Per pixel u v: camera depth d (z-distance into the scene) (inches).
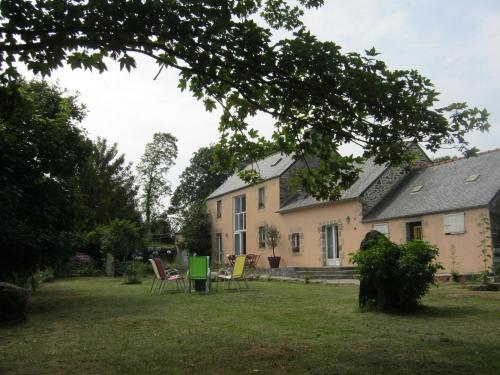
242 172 277.7
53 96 528.4
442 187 729.0
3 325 284.5
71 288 615.8
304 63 161.2
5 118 199.9
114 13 150.2
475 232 624.4
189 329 261.6
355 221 815.1
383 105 167.2
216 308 354.9
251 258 995.9
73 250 421.4
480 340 218.2
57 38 157.9
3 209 346.9
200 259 514.3
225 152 256.1
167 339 233.8
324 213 892.6
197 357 195.2
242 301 403.9
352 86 163.5
